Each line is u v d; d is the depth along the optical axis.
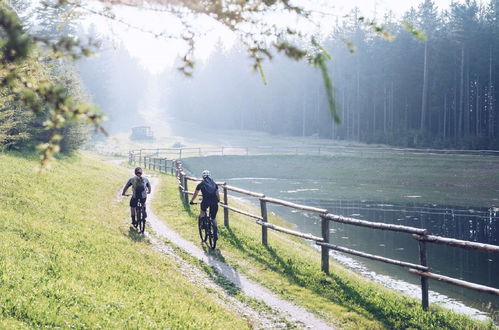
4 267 8.21
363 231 25.97
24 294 7.12
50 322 6.26
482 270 18.44
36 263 9.05
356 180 54.38
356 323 9.28
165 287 9.62
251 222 23.05
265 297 10.49
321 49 3.14
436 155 60.81
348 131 96.31
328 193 45.28
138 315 7.33
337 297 10.70
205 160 64.12
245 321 8.78
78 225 14.16
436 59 80.75
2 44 2.77
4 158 23.53
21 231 11.55
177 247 14.20
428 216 32.28
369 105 97.62
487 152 62.06
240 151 76.62
